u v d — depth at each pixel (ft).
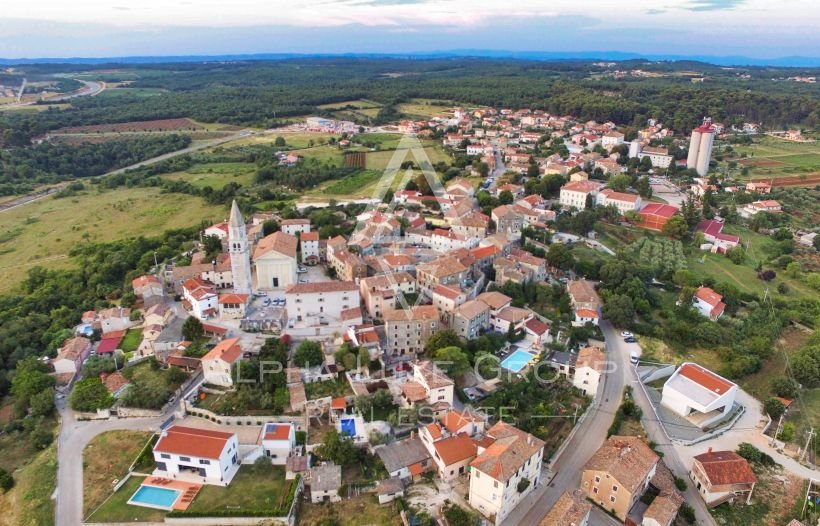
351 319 570.87
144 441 443.73
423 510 383.24
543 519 369.71
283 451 426.10
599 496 402.31
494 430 434.30
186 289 627.05
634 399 524.11
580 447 456.86
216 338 551.18
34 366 531.50
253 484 404.36
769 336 644.69
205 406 472.03
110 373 520.42
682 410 508.12
